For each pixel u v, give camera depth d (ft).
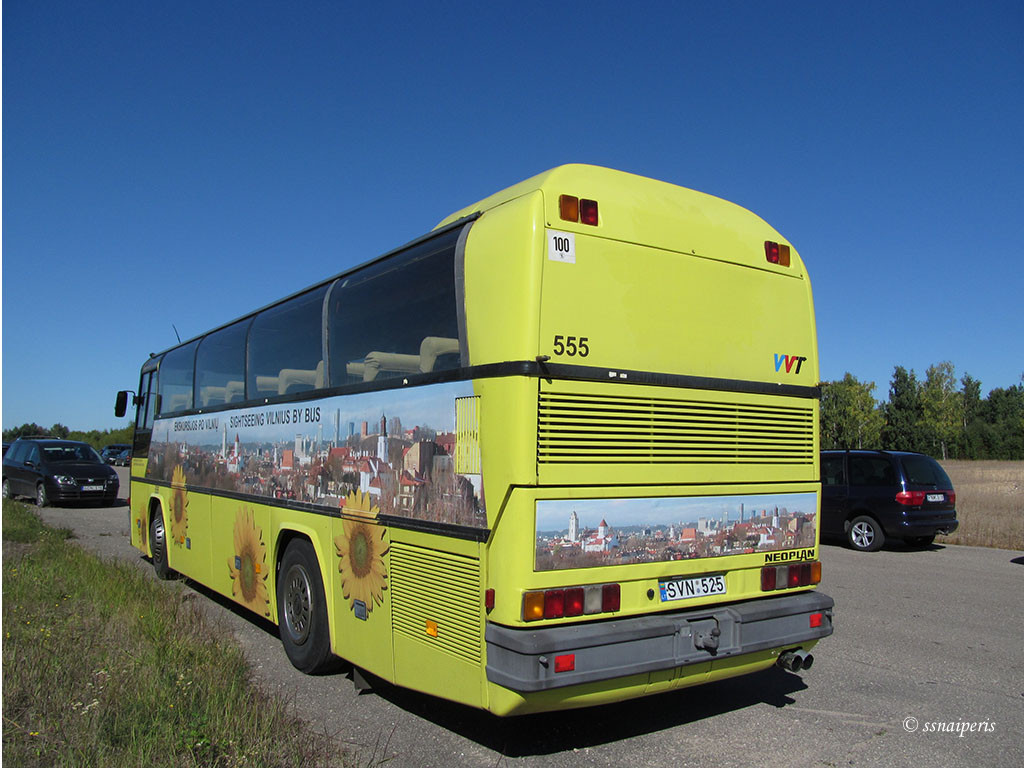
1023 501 73.67
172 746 12.37
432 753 13.91
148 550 33.32
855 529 43.47
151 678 15.66
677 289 14.64
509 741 14.55
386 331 16.12
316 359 19.27
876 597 28.84
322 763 12.92
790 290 16.84
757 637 14.73
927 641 22.31
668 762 13.66
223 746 12.47
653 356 14.05
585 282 13.24
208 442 26.66
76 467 65.72
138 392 36.99
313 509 18.66
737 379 15.46
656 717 16.03
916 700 17.19
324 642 18.12
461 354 13.62
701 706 16.76
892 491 42.14
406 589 14.78
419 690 14.26
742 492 15.24
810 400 16.90
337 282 18.57
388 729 15.08
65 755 12.16
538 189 13.15
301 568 19.22
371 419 16.30
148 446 34.40
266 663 19.93
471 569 12.98
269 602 20.94
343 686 17.89
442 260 14.51
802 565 16.06
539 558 12.26
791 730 15.30
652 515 13.71
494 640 12.28
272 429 21.45
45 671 16.24
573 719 15.84
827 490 44.96
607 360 13.35
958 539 47.06
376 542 15.80
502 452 12.42
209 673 16.31
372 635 15.89
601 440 13.12
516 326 12.52
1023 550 43.09
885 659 20.51
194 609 23.11
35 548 35.96
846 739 14.84
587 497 12.85
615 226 13.87
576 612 12.50
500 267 13.01
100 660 17.13
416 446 14.64
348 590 16.90
